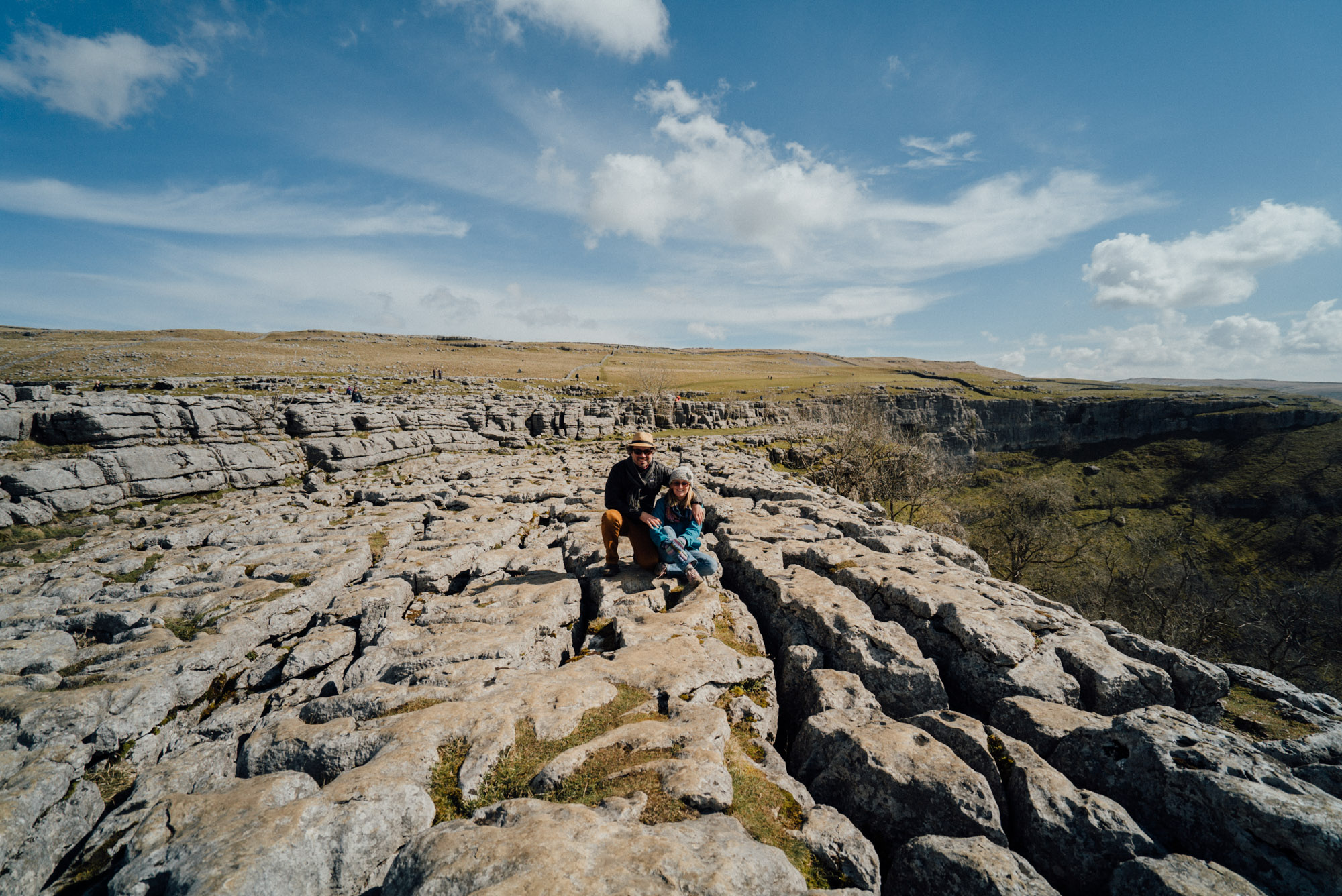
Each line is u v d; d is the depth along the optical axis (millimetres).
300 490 18312
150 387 34406
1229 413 114312
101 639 7414
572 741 4695
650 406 51562
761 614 8438
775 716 6129
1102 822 4199
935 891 3768
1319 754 5461
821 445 46250
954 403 119125
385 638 6957
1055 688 6281
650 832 3443
